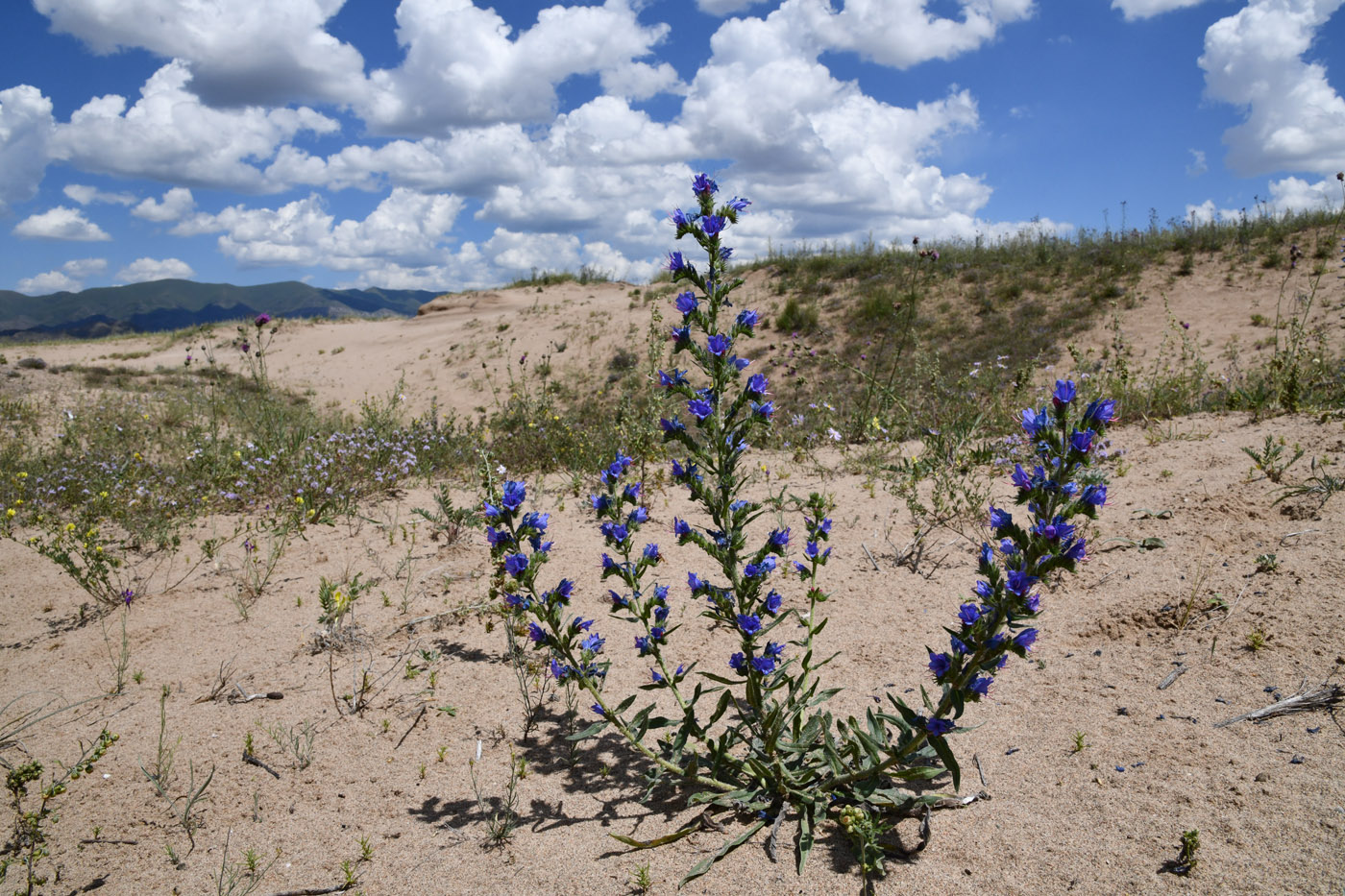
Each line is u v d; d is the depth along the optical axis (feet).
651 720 7.91
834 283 59.21
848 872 6.51
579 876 6.82
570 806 7.98
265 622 12.89
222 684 10.84
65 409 38.06
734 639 11.35
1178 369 32.58
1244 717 7.62
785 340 51.21
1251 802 6.43
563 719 9.71
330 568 15.33
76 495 22.29
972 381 28.43
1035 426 6.00
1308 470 13.03
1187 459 15.39
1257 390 19.24
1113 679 8.86
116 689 10.93
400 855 7.33
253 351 70.38
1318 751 6.88
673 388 7.52
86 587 13.99
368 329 79.97
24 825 7.89
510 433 27.66
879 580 12.71
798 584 12.85
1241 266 46.37
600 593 13.34
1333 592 9.21
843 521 15.47
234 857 7.43
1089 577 11.35
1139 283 47.67
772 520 15.84
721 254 7.41
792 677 7.95
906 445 21.68
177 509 19.92
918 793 7.41
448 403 54.13
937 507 15.12
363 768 8.79
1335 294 39.04
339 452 22.80
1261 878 5.64
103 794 8.42
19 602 14.65
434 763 8.87
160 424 35.70
